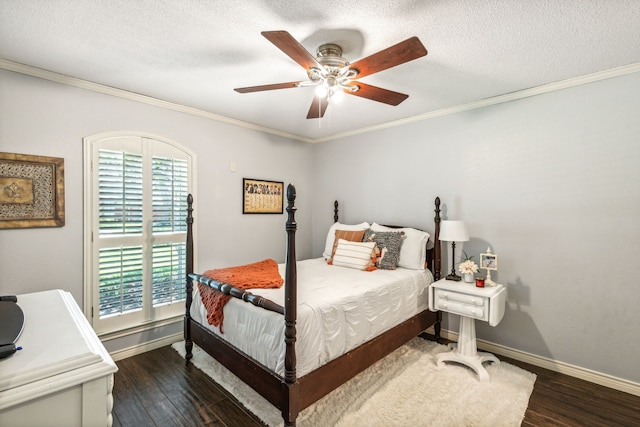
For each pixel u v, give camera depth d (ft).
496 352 9.38
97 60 6.97
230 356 6.90
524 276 8.85
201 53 6.65
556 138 8.29
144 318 9.30
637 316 7.24
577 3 4.97
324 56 6.06
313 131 13.34
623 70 7.26
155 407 6.70
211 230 10.98
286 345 5.42
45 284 7.59
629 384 7.30
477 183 9.72
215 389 7.38
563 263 8.22
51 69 7.41
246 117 11.29
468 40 6.10
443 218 10.50
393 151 11.88
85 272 8.20
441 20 5.43
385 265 10.00
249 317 6.57
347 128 12.80
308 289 7.41
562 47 6.37
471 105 9.70
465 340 8.46
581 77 7.77
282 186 13.47
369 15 5.30
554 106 8.30
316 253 14.84
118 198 8.77
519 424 6.15
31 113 7.37
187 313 8.81
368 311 7.40
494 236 9.39
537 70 7.45
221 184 11.26
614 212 7.51
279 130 13.11
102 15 5.31
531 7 5.07
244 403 6.79
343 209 13.71
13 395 2.20
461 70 7.46
